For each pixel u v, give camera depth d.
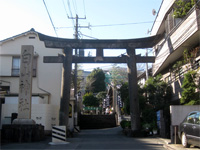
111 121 34.38
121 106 34.62
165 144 11.66
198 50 14.96
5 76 22.58
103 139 15.12
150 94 21.19
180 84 17.78
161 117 16.20
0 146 10.80
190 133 9.83
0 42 23.11
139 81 34.12
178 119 13.66
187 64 16.47
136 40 18.28
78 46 18.14
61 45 18.08
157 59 22.23
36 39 23.45
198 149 9.78
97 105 47.59
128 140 14.37
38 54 23.11
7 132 12.54
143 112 19.81
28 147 10.63
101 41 18.31
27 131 12.74
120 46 18.36
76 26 26.38
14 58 23.12
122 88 28.47
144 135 16.98
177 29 16.05
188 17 14.33
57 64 23.12
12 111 17.94
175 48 16.42
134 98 17.53
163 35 21.47
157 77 21.50
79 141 13.78
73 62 18.52
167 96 20.38
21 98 13.67
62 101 17.03
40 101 19.58
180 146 10.73
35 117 17.67
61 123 16.67
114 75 45.50
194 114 10.03
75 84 26.16
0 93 19.31
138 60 18.31
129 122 21.11
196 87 14.06
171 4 17.39
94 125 33.25
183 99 14.44
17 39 23.45
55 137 12.42
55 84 22.70
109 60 18.41
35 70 22.89
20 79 13.91
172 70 19.80
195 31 13.38
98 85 52.88
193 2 14.38
